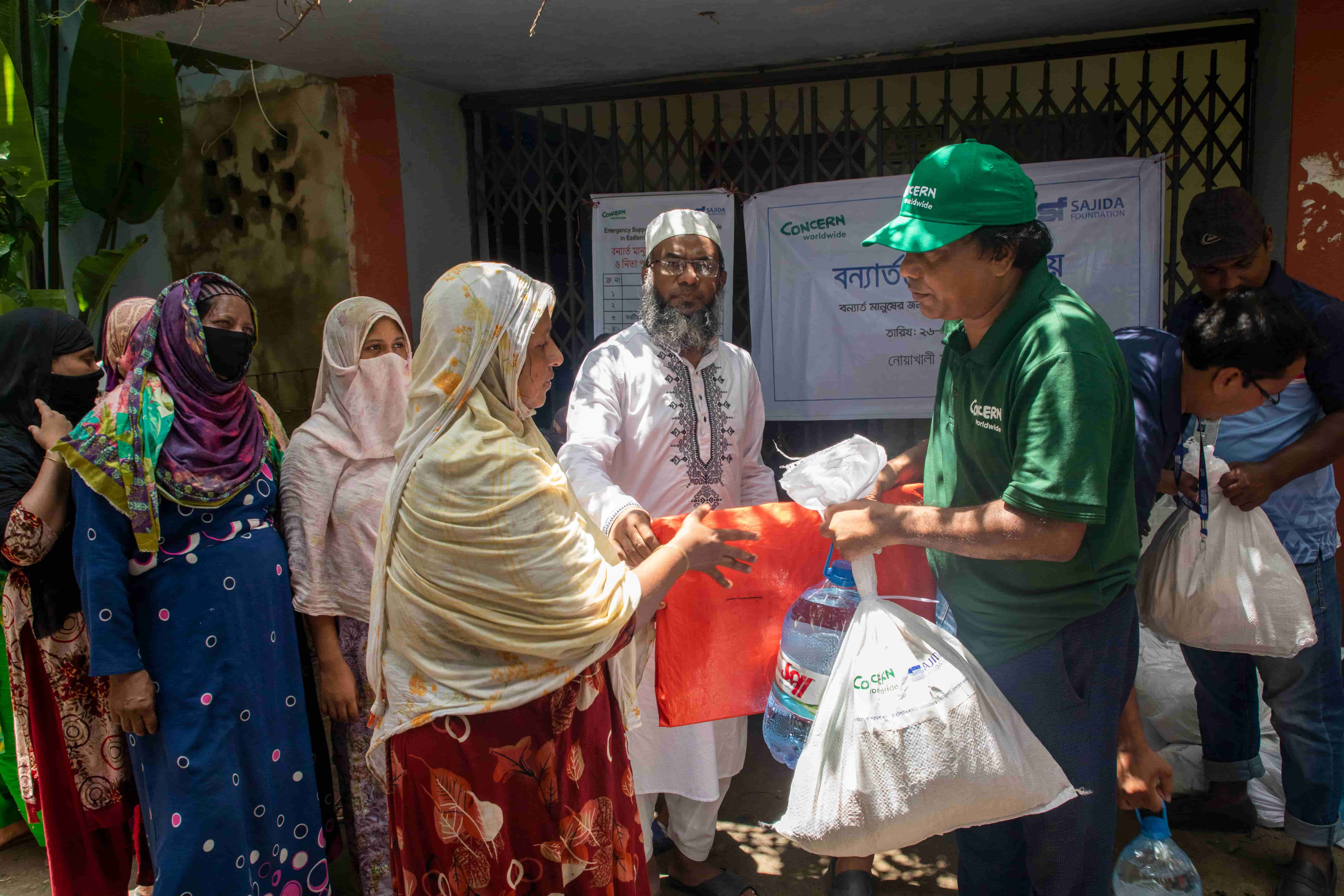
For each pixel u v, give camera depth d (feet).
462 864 5.42
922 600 7.12
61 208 17.58
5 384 8.36
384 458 8.34
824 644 6.94
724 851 9.84
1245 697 9.05
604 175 16.76
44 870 9.93
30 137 14.84
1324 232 10.59
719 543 6.31
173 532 7.48
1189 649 9.20
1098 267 12.19
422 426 5.34
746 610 7.26
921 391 12.94
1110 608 6.06
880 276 12.82
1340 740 8.21
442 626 5.23
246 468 7.89
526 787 5.44
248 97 15.23
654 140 16.76
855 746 5.87
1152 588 7.77
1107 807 6.12
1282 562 7.49
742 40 12.03
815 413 13.37
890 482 7.48
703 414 8.92
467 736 5.31
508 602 5.14
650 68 13.30
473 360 5.26
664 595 6.05
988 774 5.74
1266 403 7.58
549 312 5.62
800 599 7.20
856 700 5.95
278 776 7.89
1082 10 11.41
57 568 8.01
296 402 15.66
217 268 16.12
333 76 13.48
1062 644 6.04
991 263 5.67
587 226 15.71
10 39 16.69
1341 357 7.74
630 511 6.84
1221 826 9.43
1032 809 5.83
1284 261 10.85
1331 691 8.23
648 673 8.30
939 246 5.59
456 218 14.76
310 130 14.92
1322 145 10.50
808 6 10.84
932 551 6.79
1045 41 12.99
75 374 8.75
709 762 8.40
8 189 14.16
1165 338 6.78
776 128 14.71
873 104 15.92
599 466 7.86
